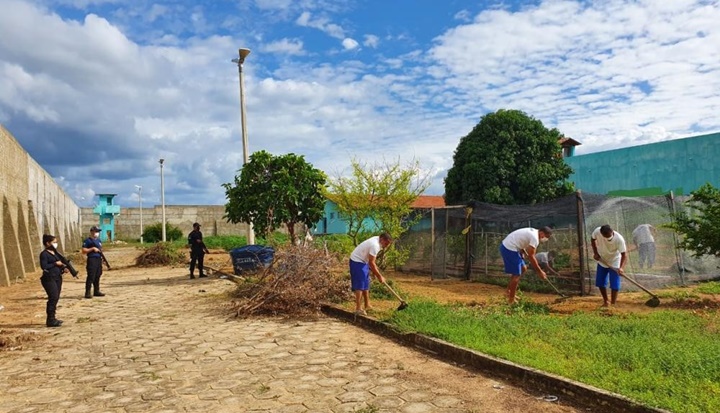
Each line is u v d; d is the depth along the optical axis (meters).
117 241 60.75
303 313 9.44
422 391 5.12
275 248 13.24
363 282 8.83
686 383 4.59
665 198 12.57
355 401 4.86
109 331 8.43
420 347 6.89
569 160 32.66
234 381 5.57
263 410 4.69
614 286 9.17
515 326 7.07
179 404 4.90
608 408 4.45
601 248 9.25
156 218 66.25
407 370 5.86
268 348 7.00
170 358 6.60
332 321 8.89
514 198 26.50
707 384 4.53
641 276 11.66
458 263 14.52
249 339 7.57
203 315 9.70
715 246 9.48
